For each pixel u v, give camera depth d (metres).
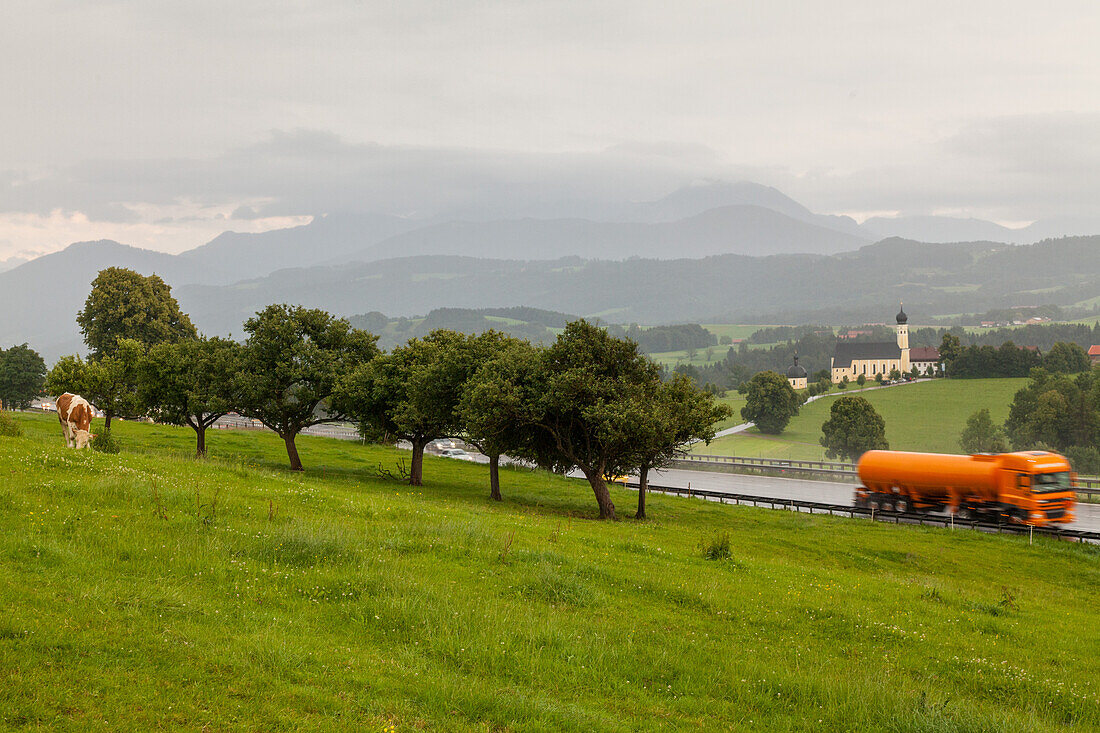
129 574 14.98
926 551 45.88
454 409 51.22
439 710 11.66
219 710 10.34
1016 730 13.53
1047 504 53.62
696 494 70.69
